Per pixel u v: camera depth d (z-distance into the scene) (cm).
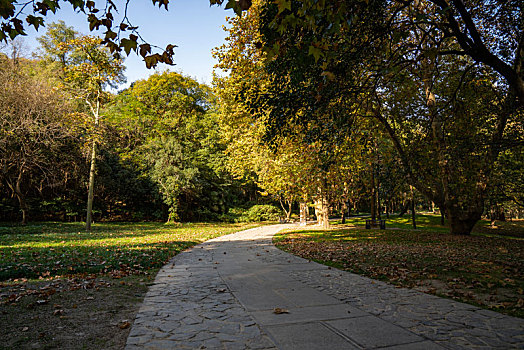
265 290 577
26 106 2094
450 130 1224
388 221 3491
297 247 1281
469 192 1606
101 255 933
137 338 346
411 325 384
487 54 638
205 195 4041
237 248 1294
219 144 3969
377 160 1375
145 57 402
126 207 3678
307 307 467
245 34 1537
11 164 2236
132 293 545
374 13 634
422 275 693
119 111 3697
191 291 568
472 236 1711
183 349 317
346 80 651
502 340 333
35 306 451
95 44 2270
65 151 2653
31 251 988
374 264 847
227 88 1920
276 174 2056
